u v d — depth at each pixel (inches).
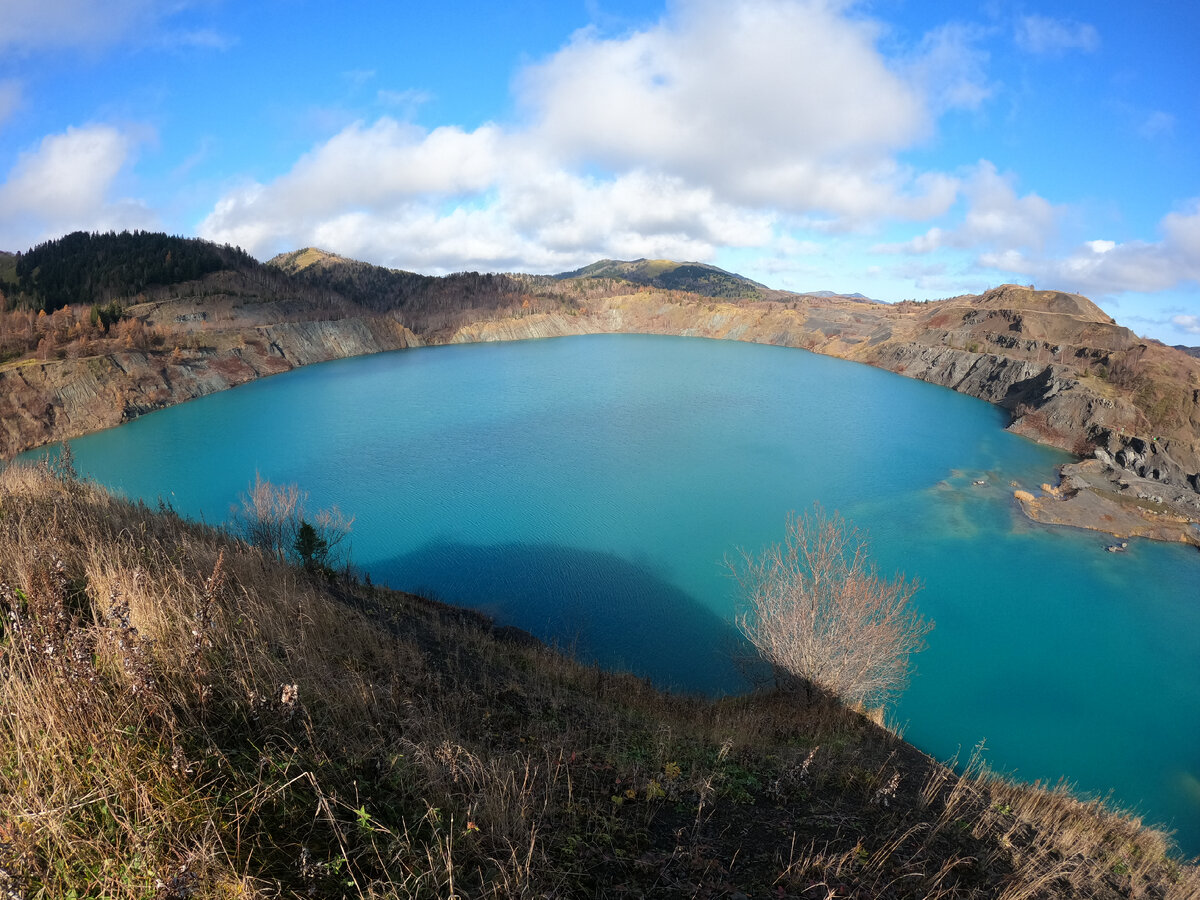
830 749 471.8
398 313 7327.8
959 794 372.8
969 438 2974.9
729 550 1727.4
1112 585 1542.8
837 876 248.4
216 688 217.6
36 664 179.0
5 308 4948.3
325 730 229.5
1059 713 1066.1
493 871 195.9
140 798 151.6
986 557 1688.0
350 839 181.0
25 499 432.5
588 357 5634.8
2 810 142.0
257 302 5762.8
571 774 288.5
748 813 302.4
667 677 1101.7
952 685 1136.2
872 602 763.4
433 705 321.4
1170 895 354.3
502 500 2103.8
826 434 3011.8
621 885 215.9
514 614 1357.0
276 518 1155.9
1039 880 289.9
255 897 144.4
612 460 2564.0
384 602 719.7
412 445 2778.1
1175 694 1128.8
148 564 346.3
